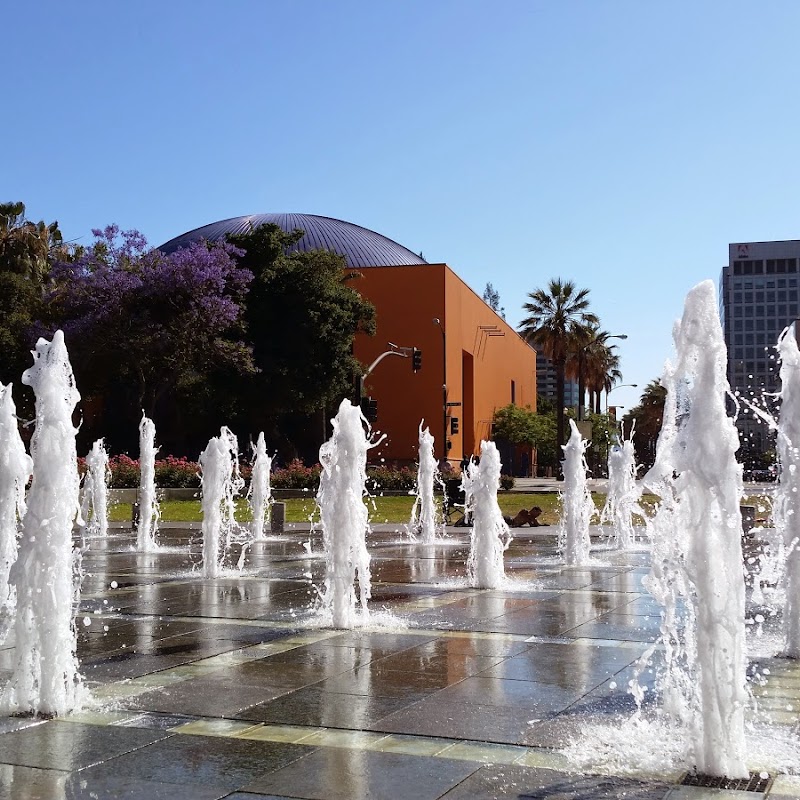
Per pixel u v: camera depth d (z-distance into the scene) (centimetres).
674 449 529
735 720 486
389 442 5881
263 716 592
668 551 549
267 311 5025
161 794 450
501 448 7894
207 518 1420
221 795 449
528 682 686
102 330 4491
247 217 7544
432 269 5881
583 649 813
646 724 573
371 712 600
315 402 5119
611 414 8594
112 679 697
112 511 3231
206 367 4853
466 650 809
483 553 1285
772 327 11775
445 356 5491
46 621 608
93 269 4606
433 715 593
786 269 11762
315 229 7344
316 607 1074
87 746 528
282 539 2203
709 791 459
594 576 1409
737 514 500
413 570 1493
